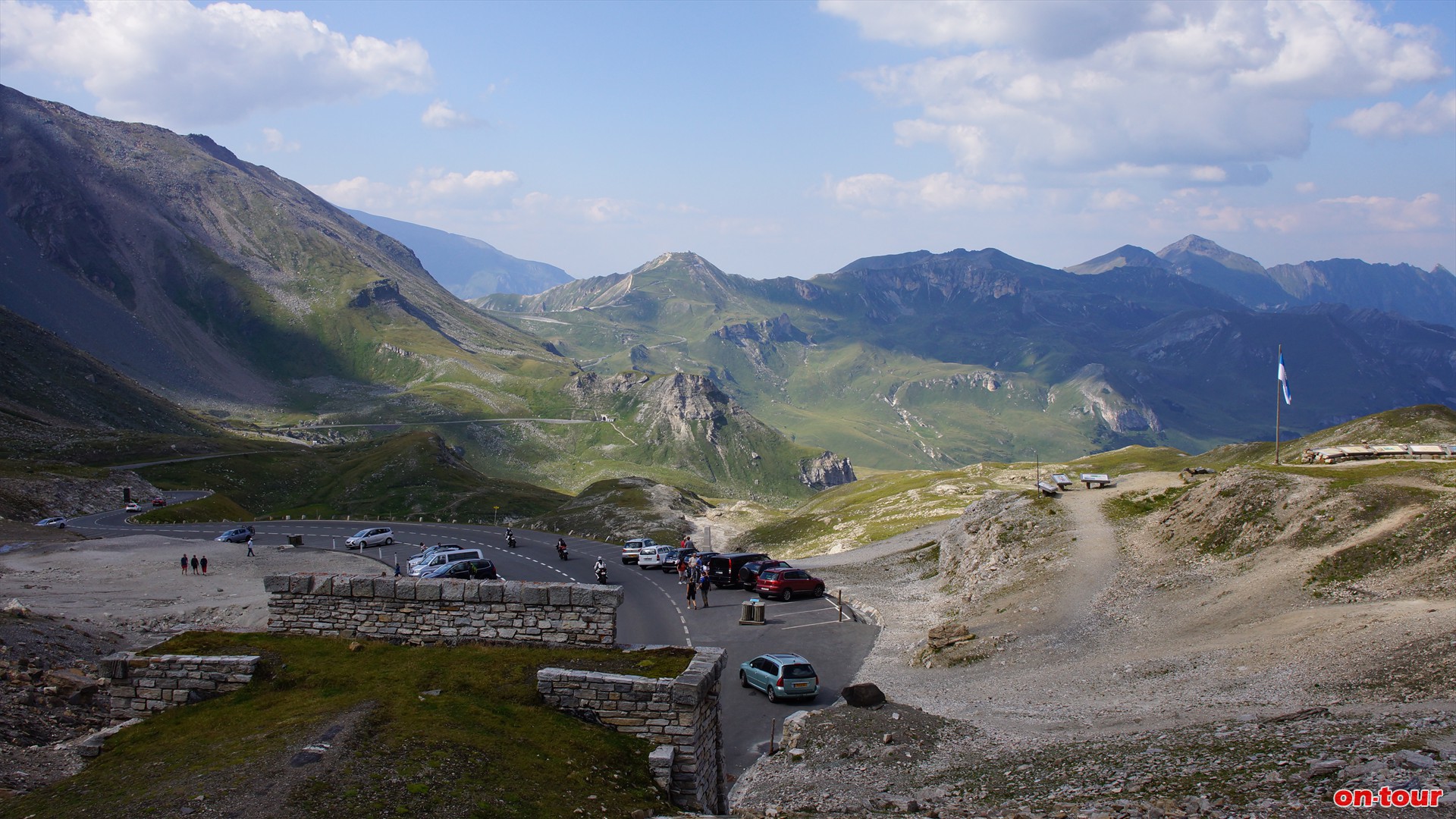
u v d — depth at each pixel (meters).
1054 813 16.19
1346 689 22.02
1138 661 30.88
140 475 171.50
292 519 121.56
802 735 26.22
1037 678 31.84
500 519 160.00
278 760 14.33
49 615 37.56
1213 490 48.69
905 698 31.81
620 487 153.12
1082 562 48.38
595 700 17.14
